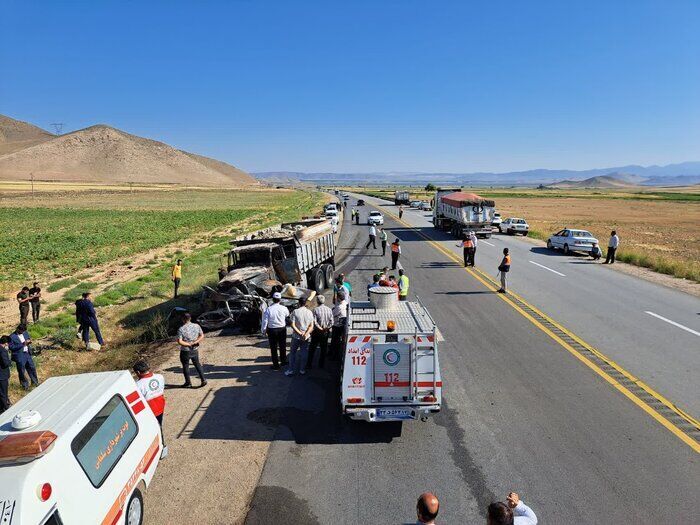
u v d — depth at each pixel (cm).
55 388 596
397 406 811
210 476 723
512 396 968
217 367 1165
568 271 2386
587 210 9150
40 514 416
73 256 3625
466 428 848
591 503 644
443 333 1372
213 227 5688
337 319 1157
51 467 446
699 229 5603
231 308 1495
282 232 1905
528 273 2325
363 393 818
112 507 526
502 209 9306
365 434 838
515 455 761
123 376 644
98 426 545
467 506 644
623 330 1388
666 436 807
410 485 692
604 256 2909
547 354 1197
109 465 542
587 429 834
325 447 798
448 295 1847
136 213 7956
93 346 1455
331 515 632
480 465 736
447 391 997
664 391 977
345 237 3956
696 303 1712
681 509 630
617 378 1044
